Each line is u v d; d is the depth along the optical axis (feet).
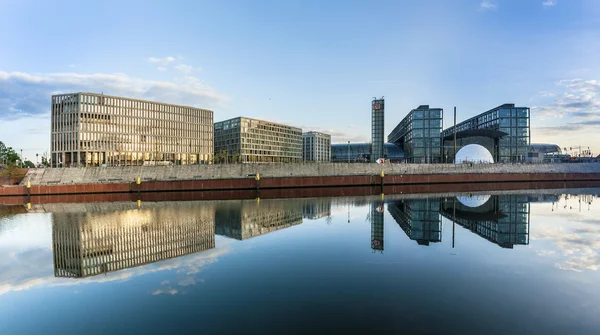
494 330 45.78
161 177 326.44
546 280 64.18
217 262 78.69
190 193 283.79
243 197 247.91
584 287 60.59
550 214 145.79
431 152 487.61
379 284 62.90
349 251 86.17
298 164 342.85
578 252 83.76
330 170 345.51
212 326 48.11
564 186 330.13
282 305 54.54
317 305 54.34
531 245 90.84
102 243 103.19
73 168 323.16
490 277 66.13
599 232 107.86
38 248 98.48
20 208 202.28
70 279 70.18
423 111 490.90
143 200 236.43
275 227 121.70
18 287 66.08
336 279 65.92
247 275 69.15
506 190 286.25
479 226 119.24
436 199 214.07
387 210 163.22
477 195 240.12
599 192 261.85
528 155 519.60
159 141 619.26
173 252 88.99
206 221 138.21
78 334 47.55
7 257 89.04
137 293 61.41
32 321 51.80
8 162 454.81
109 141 556.51
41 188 270.26
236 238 104.06
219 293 60.08
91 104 541.34
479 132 453.58
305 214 153.17
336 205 187.21
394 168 358.02
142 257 84.94
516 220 131.03
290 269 72.49
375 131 607.37
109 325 49.75
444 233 107.45
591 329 45.83
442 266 73.10
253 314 51.42
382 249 87.66
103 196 268.82
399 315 50.44
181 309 54.08
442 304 54.03
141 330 47.80
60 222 143.23
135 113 589.73
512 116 488.85
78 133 527.40
